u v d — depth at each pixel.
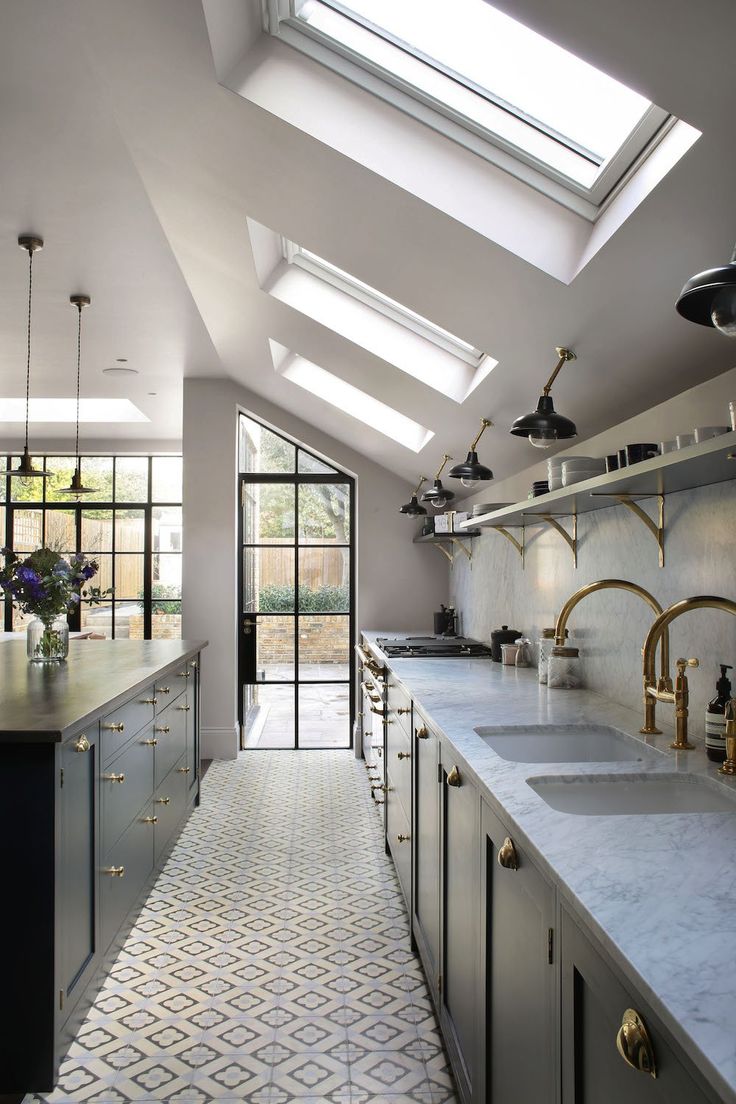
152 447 8.15
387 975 2.69
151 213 3.07
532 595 3.74
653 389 2.34
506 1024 1.47
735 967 0.84
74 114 2.38
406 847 3.07
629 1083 0.89
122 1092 2.05
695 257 1.71
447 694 2.84
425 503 6.16
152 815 3.34
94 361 5.33
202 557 5.87
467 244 2.15
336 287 3.55
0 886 2.01
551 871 1.15
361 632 5.96
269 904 3.29
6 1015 1.99
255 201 2.53
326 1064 2.18
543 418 2.24
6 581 3.49
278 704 6.34
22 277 3.74
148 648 4.43
